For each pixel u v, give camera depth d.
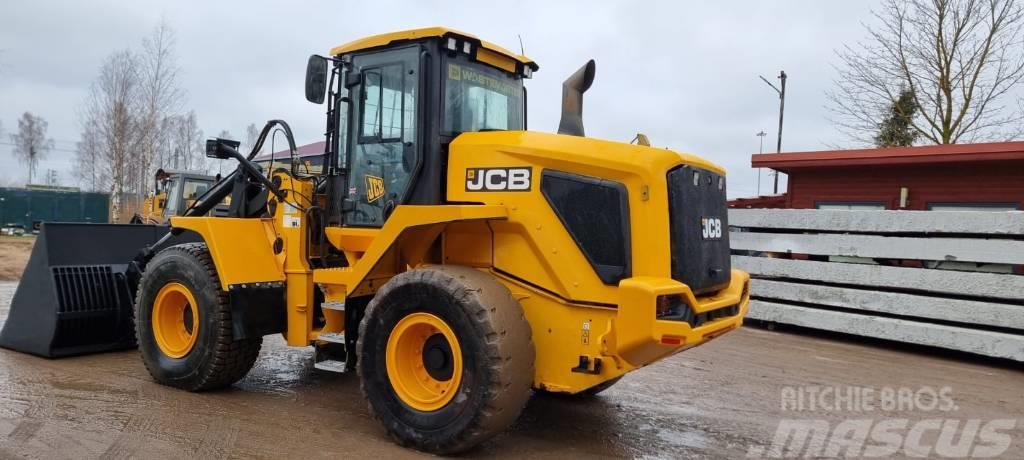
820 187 11.49
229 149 5.75
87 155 30.78
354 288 4.75
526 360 4.16
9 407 4.83
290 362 6.71
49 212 25.52
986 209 9.82
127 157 22.02
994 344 7.68
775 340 8.88
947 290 8.20
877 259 9.24
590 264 4.20
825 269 9.13
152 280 5.59
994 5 14.94
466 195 4.61
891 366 7.57
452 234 4.72
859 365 7.55
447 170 4.75
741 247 9.98
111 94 22.11
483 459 4.26
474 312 4.04
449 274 4.23
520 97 5.61
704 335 4.04
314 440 4.43
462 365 4.09
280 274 5.48
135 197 23.08
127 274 6.54
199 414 4.88
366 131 5.05
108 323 6.61
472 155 4.61
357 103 5.13
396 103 4.88
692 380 6.53
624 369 4.14
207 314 5.26
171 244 6.99
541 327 4.38
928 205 10.36
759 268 9.76
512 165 4.45
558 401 5.67
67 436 4.29
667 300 3.96
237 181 5.91
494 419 4.02
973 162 9.78
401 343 4.40
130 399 5.16
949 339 8.01
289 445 4.32
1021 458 4.68
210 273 5.30
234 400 5.29
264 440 4.39
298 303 5.39
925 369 7.49
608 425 5.07
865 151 10.53
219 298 5.24
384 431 4.64
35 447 4.09
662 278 4.06
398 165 4.86
